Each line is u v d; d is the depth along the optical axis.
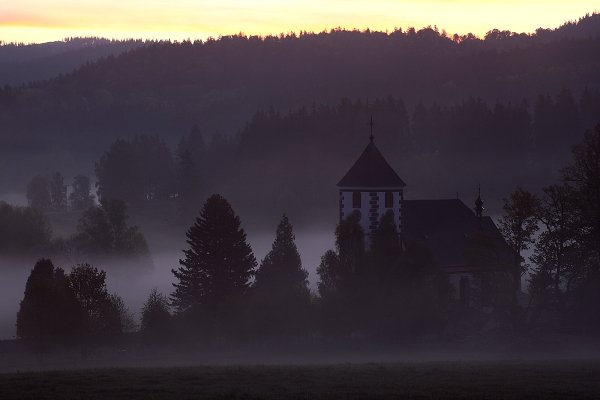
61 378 190.50
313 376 198.12
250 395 171.25
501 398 172.50
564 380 195.00
